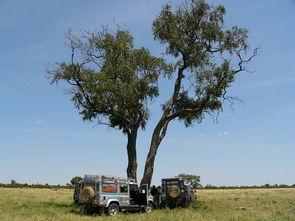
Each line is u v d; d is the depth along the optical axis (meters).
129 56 31.42
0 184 89.31
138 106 31.45
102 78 29.41
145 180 30.62
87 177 22.12
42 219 16.62
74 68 29.95
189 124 34.28
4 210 21.11
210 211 22.84
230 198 40.97
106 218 18.59
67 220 16.98
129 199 22.66
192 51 31.36
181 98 33.53
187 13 31.81
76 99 31.75
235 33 30.92
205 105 31.44
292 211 22.64
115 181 22.20
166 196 27.84
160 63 32.19
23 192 51.22
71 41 29.89
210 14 31.30
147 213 21.84
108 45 30.77
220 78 30.39
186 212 21.53
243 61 30.67
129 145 32.84
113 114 31.67
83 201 21.27
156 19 31.28
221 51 31.81
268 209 24.39
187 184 31.73
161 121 31.77
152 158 31.14
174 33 30.75
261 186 132.00
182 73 32.69
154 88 31.77
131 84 29.81
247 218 17.97
